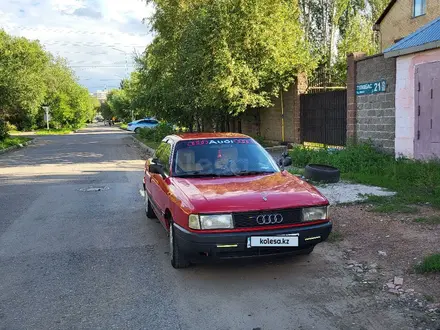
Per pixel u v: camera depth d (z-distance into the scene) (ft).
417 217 22.09
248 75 54.95
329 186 31.09
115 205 29.58
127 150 80.43
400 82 36.37
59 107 198.08
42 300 14.55
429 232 19.71
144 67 84.84
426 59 33.53
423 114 34.14
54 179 43.19
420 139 34.60
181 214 15.55
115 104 241.55
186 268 17.11
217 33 54.75
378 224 21.58
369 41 102.42
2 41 89.97
